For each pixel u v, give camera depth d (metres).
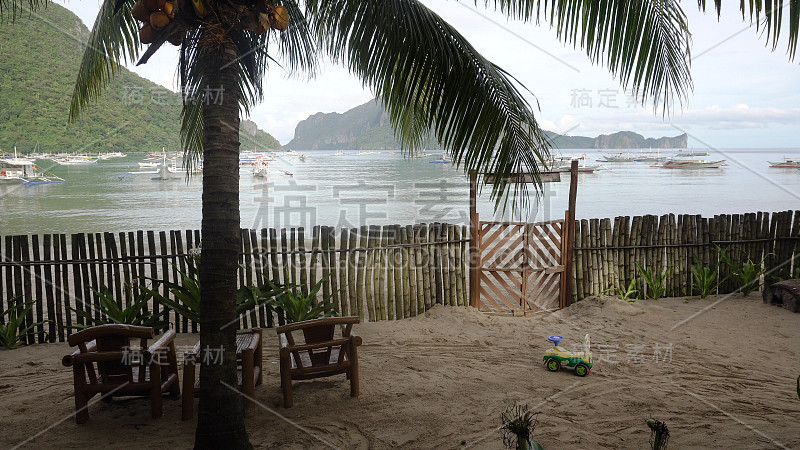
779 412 4.47
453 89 4.53
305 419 4.31
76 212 27.22
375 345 6.47
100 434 3.97
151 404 4.30
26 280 6.58
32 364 5.72
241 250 7.13
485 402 4.68
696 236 8.77
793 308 7.79
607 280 8.42
